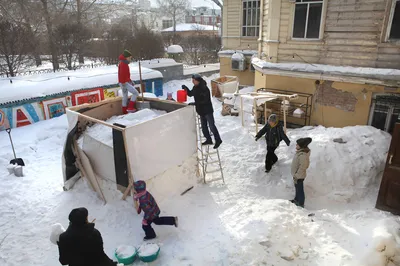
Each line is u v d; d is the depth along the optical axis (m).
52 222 5.61
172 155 6.15
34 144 9.09
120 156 5.38
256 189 6.80
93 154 6.09
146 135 5.51
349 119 9.20
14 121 10.42
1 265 4.63
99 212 5.78
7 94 10.31
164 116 5.82
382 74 8.01
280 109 10.33
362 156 7.08
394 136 5.58
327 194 6.66
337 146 7.33
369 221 5.48
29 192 6.52
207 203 6.16
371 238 4.69
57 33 18.84
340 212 6.02
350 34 8.47
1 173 7.27
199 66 24.28
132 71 14.38
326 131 8.41
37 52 19.03
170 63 19.02
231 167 7.62
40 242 5.14
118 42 21.11
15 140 9.33
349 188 6.71
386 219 5.21
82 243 3.44
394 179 5.72
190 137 6.57
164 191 6.07
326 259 4.40
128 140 5.19
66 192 6.48
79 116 6.12
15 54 15.87
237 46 17.14
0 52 15.44
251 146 8.54
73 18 22.72
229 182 7.04
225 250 4.43
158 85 15.20
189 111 6.43
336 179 6.80
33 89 10.95
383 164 7.04
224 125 10.33
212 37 33.66
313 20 9.03
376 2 7.86
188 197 6.36
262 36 11.40
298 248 4.52
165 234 5.18
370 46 8.23
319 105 9.64
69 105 11.79
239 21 16.58
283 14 9.52
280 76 10.10
